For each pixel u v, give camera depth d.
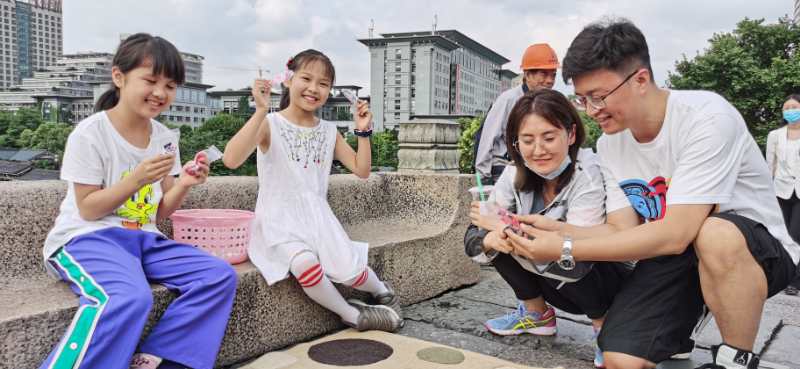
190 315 1.99
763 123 24.34
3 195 2.17
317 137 2.82
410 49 100.81
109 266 1.86
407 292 3.24
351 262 2.61
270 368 2.28
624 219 2.12
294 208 2.65
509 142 2.27
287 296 2.53
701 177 1.80
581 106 1.90
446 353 2.48
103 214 1.98
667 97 1.92
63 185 2.37
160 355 1.94
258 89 2.50
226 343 2.28
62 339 1.68
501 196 2.45
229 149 2.47
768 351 2.65
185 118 100.00
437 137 4.84
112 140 2.06
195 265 2.07
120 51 2.07
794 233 5.06
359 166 2.98
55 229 1.97
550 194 2.34
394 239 3.23
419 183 3.80
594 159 2.31
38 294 1.97
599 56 1.75
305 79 2.73
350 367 2.30
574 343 2.68
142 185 1.95
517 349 2.61
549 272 2.27
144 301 1.80
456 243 3.61
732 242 1.78
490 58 129.62
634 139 2.06
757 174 1.96
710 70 24.70
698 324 2.20
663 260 1.96
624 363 1.87
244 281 2.34
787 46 25.81
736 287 1.81
